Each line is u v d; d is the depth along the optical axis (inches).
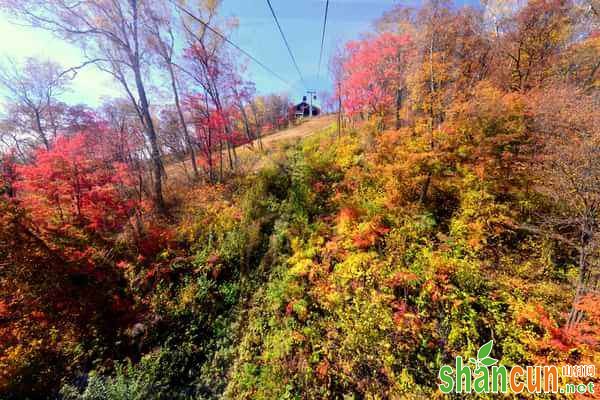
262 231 307.7
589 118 173.3
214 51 495.8
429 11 294.4
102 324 236.4
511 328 162.1
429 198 283.3
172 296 254.5
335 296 203.2
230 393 171.0
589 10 395.9
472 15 388.8
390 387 152.1
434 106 269.9
